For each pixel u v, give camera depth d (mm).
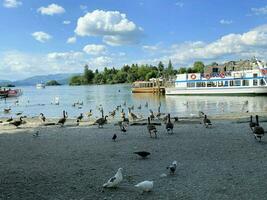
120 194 16625
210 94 105500
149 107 79938
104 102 100875
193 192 16625
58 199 16203
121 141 31250
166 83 136750
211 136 32219
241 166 21125
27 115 69375
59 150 27969
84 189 17594
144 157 24312
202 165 21672
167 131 35656
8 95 142625
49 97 138750
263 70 96562
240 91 99188
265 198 15555
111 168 21688
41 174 20766
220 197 15844
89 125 44531
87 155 25734
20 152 27625
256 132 29188
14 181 19406
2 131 41000
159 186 17719
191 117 52688
